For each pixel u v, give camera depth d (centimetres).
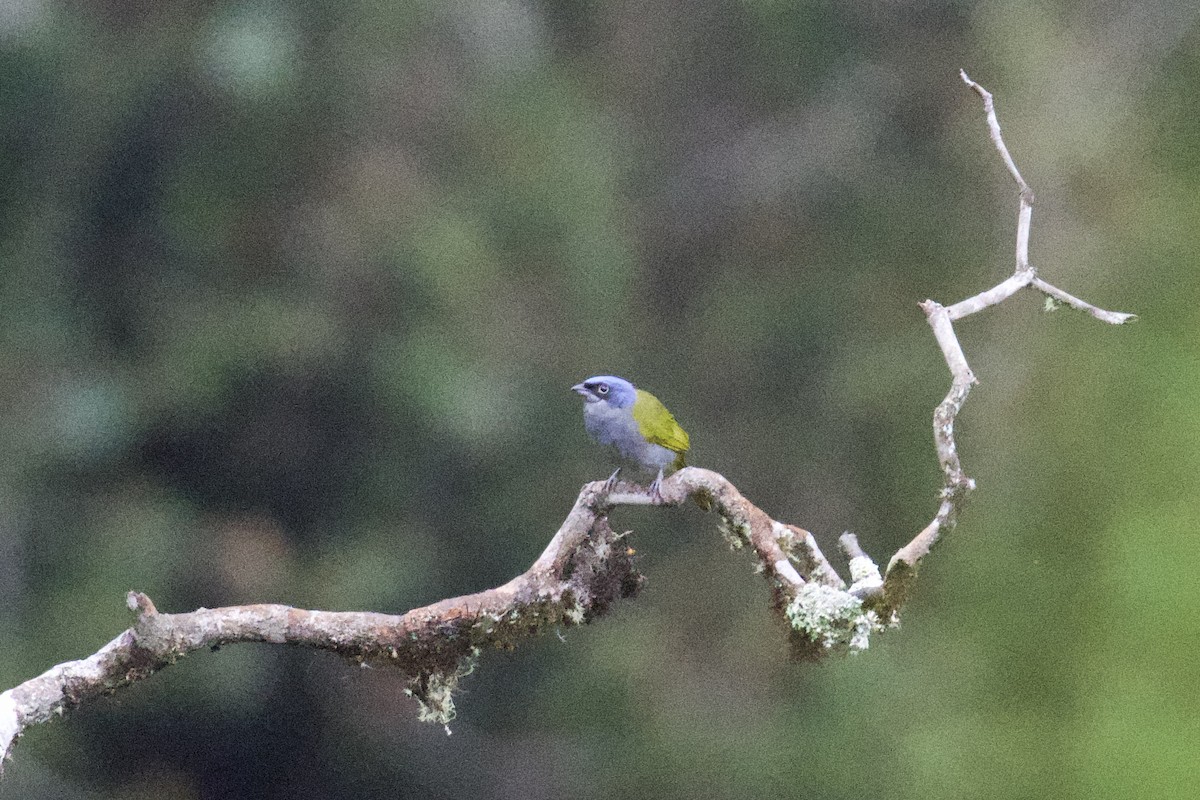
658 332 1867
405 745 1559
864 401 1795
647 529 1767
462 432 1477
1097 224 1742
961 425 1705
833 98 1905
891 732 1570
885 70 1881
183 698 1435
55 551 1408
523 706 1653
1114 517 1566
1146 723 1443
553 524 1596
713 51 1920
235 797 1486
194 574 1447
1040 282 562
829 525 1786
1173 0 1794
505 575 1588
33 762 1416
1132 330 1659
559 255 1582
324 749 1523
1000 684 1553
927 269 1825
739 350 1861
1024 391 1684
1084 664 1517
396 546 1530
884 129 1878
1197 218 1692
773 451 1831
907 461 1756
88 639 1370
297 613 523
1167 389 1606
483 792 1575
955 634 1608
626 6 1902
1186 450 1563
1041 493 1623
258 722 1495
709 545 1759
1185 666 1467
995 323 1742
